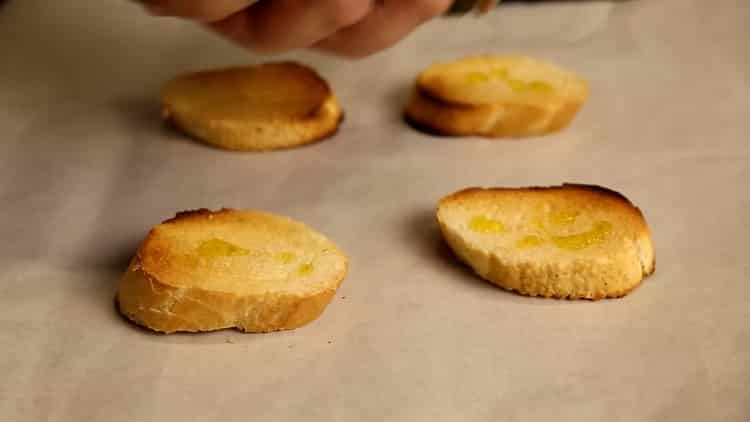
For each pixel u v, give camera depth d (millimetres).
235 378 431
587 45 638
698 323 451
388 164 545
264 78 586
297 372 433
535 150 555
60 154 549
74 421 414
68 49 629
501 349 441
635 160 545
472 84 580
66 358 438
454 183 532
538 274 460
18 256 486
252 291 444
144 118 579
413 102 572
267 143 553
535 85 579
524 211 492
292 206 518
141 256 456
